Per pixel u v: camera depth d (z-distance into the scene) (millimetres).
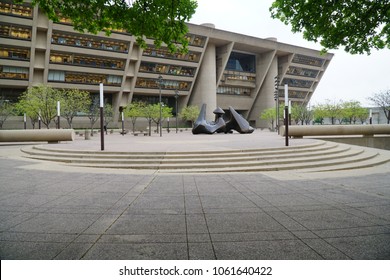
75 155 12828
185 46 7332
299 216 5148
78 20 6820
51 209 5621
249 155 12594
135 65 62219
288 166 11117
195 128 35219
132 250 3734
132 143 18844
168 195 6789
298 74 88000
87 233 4328
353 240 4023
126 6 6469
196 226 4641
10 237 4160
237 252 3678
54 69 54469
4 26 49156
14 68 51875
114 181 8500
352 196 6656
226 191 7211
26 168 10891
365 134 25719
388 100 54219
